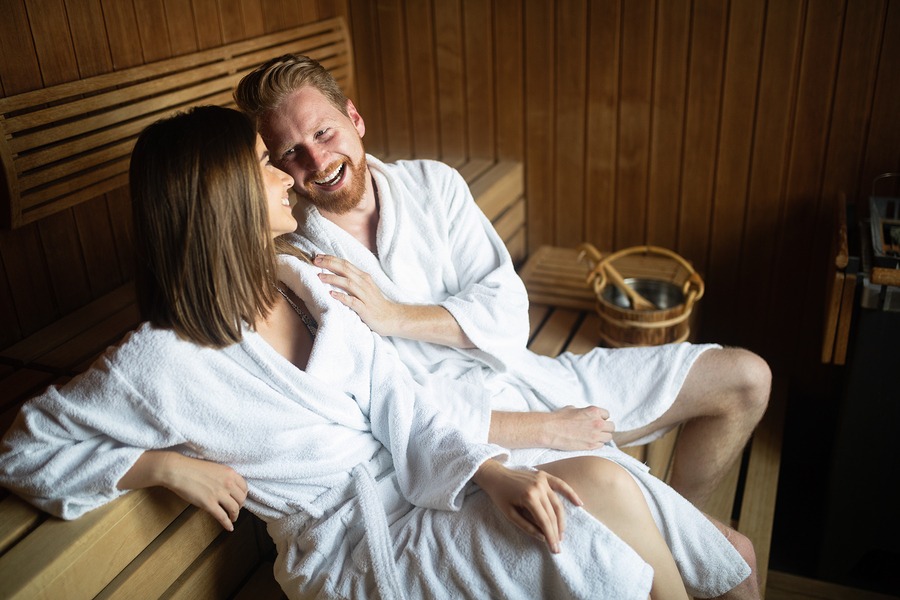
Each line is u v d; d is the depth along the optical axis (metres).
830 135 2.46
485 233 1.84
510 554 1.27
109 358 1.26
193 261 1.23
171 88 2.08
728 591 1.52
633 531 1.33
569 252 2.87
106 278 2.07
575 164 2.79
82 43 1.89
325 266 1.54
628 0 2.53
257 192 1.28
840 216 2.21
